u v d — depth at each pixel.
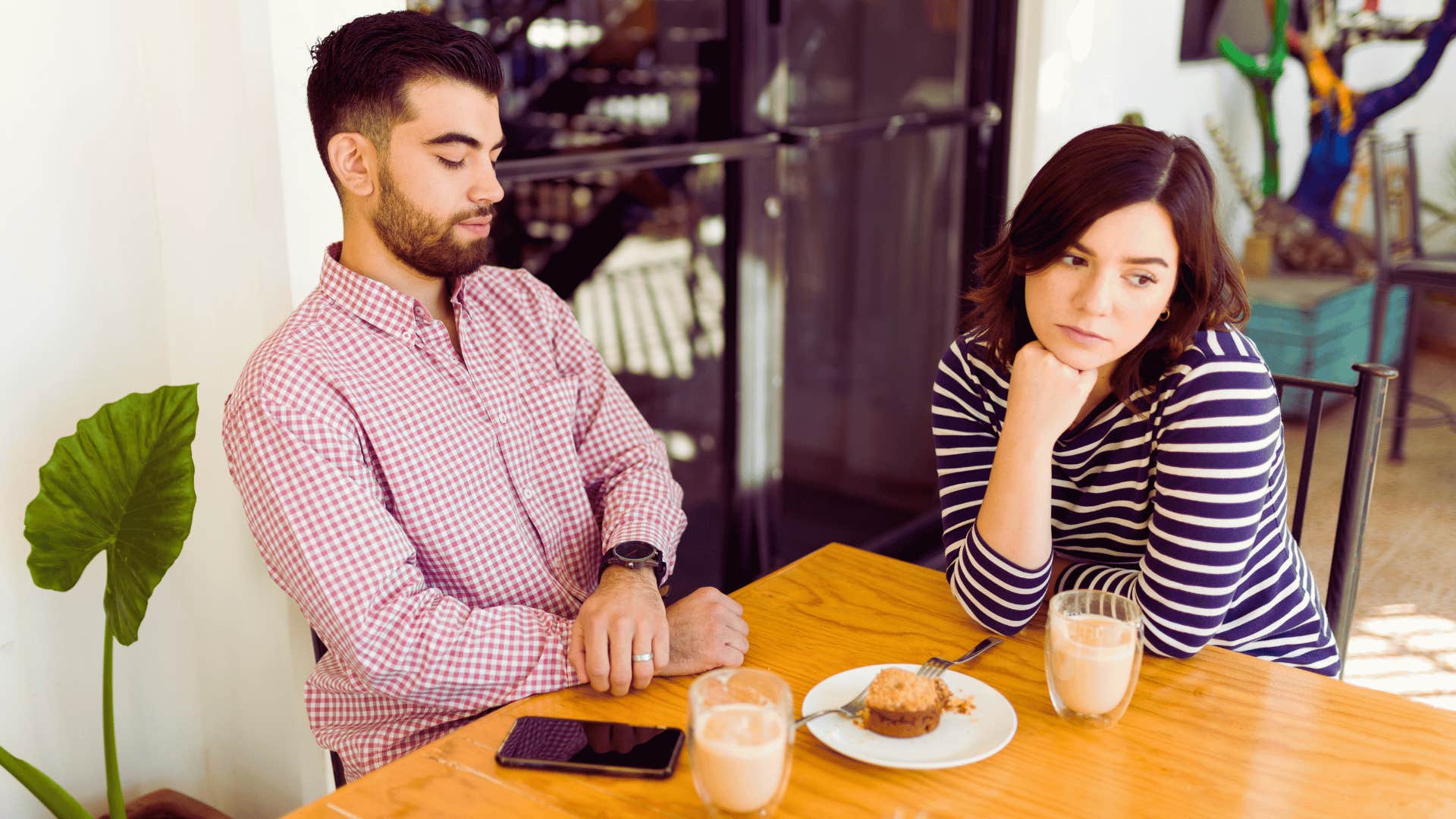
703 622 1.20
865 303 3.41
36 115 1.46
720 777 0.88
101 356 1.57
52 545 1.30
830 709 1.07
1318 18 4.69
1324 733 1.05
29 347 1.50
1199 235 1.12
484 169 1.30
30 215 1.48
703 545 3.00
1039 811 0.92
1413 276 3.77
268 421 1.20
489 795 0.96
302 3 1.48
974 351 1.34
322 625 1.22
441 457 1.32
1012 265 1.19
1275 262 4.76
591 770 0.99
